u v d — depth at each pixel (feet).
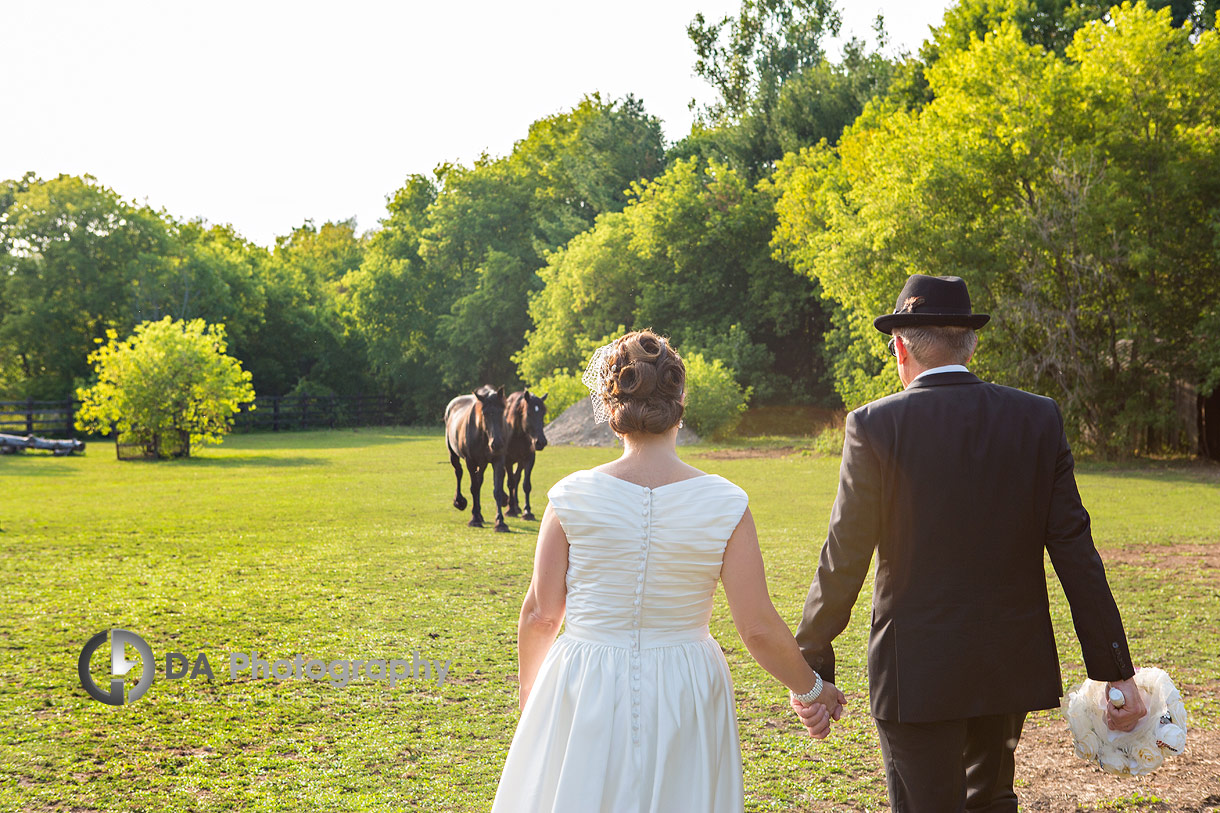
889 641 7.21
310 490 46.98
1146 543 28.86
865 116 96.89
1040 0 98.37
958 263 61.26
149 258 138.10
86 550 28.53
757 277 115.14
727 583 6.50
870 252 65.51
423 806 10.71
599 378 6.75
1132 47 59.62
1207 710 13.84
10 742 12.73
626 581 6.38
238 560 26.89
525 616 6.79
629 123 151.74
